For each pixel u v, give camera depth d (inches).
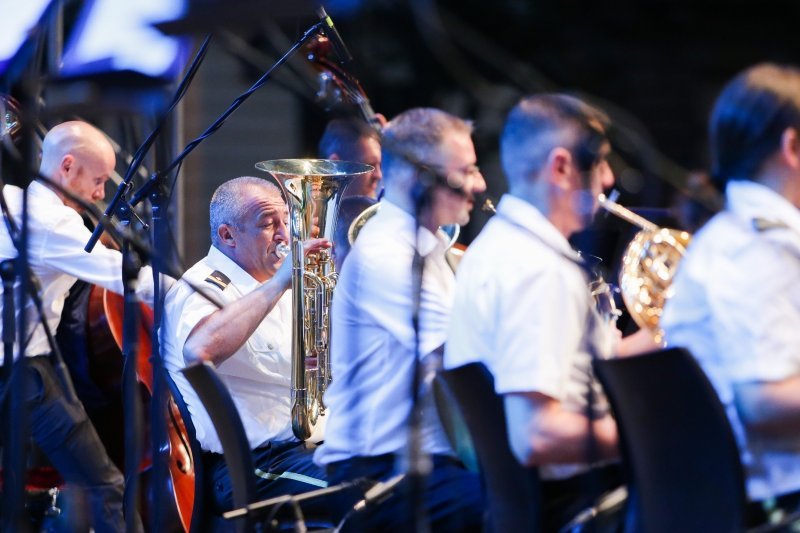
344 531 216.4
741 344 184.7
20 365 200.4
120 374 322.7
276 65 230.2
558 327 194.5
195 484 265.4
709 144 205.9
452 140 232.7
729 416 196.4
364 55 510.6
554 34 575.2
